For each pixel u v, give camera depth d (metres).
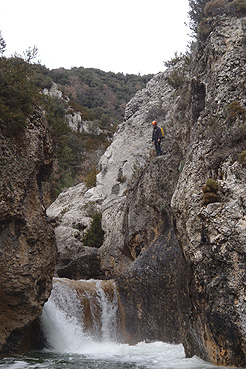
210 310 8.40
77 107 57.50
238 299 7.79
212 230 8.71
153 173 17.64
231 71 12.02
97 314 14.70
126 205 20.30
